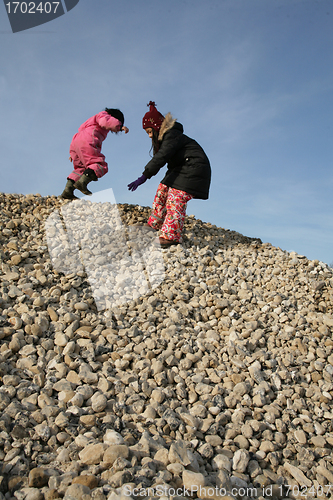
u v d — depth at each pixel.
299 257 4.55
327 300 3.62
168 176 3.98
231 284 3.56
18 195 4.95
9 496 1.31
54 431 1.62
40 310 2.52
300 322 3.09
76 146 4.13
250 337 2.79
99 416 1.77
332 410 2.23
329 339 2.93
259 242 5.47
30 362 2.05
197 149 3.87
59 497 1.29
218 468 1.62
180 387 2.09
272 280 3.81
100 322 2.56
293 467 1.75
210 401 2.04
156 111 3.88
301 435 1.94
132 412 1.86
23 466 1.42
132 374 2.12
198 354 2.42
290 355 2.62
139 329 2.56
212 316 2.96
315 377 2.48
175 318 2.74
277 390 2.31
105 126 4.10
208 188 3.98
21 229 3.87
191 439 1.75
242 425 1.93
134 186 3.75
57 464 1.46
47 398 1.79
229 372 2.32
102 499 1.27
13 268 3.01
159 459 1.53
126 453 1.50
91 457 1.47
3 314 2.39
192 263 3.70
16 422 1.60
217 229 5.53
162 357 2.30
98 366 2.12
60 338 2.26
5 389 1.81
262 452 1.80
